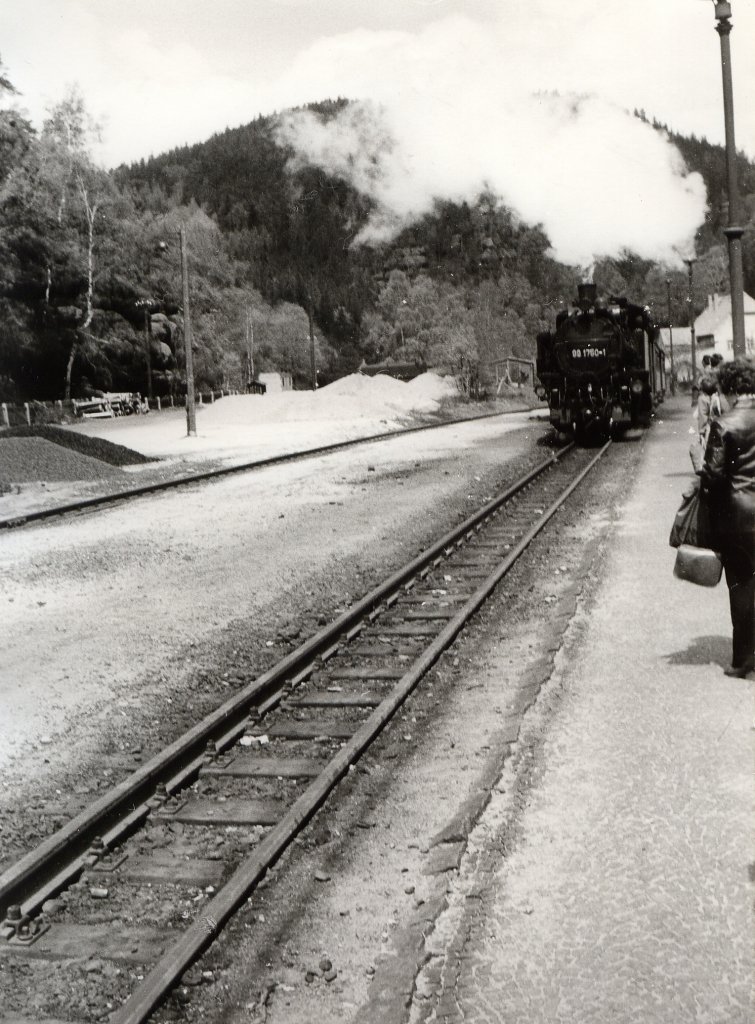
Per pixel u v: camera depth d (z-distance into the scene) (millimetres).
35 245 64000
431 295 164250
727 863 4664
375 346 190000
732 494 7004
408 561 13844
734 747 6062
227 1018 3883
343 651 9305
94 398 69750
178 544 16141
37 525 18625
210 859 5293
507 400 78500
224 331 123375
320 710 7727
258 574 13508
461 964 4047
